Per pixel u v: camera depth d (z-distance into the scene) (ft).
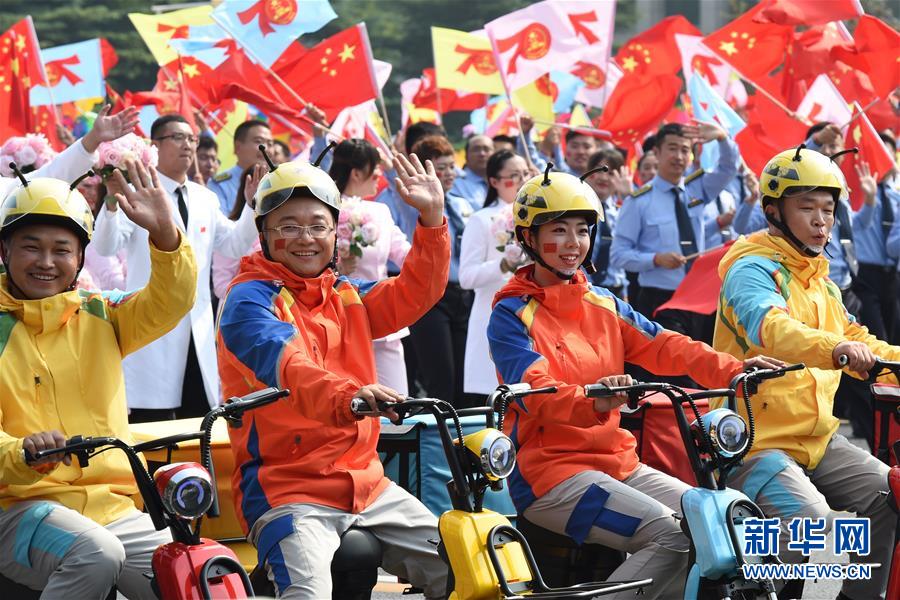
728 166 48.88
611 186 50.44
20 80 47.03
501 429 20.42
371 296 23.03
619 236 47.32
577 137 56.75
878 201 51.67
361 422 21.84
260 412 21.52
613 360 24.11
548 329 23.81
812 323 26.32
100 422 21.44
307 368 20.36
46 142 37.04
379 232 36.42
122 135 31.55
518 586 19.40
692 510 21.01
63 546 20.08
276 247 22.13
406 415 19.85
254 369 21.01
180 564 18.76
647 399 26.99
